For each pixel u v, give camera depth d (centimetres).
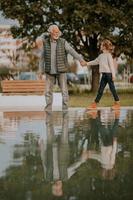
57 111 1662
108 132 1016
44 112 1625
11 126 1159
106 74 1739
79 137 938
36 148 796
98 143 854
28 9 3381
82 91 3634
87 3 3272
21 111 1689
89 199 466
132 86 4803
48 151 765
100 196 477
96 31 3241
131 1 3338
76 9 3212
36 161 671
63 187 514
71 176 570
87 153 745
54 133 1005
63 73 1681
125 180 545
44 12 3384
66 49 1666
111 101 2222
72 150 775
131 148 794
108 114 1507
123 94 3225
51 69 1666
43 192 493
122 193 488
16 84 2411
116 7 3419
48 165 643
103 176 567
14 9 3388
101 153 745
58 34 1652
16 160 682
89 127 1116
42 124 1198
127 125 1155
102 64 1731
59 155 727
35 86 2416
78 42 3584
